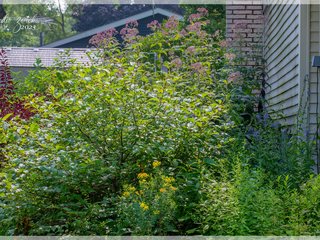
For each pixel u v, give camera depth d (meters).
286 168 7.17
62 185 5.68
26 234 5.57
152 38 10.91
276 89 12.11
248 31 14.94
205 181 6.02
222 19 26.59
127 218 5.24
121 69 6.99
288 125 10.17
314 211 5.52
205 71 8.95
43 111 6.28
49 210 5.81
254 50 14.09
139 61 9.26
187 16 26.75
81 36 26.52
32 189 5.68
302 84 9.39
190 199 5.91
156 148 6.20
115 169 5.91
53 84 7.96
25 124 6.24
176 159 6.36
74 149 5.95
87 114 6.07
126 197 5.40
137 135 6.21
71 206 5.85
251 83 11.80
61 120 6.06
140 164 6.27
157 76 7.68
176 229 5.80
